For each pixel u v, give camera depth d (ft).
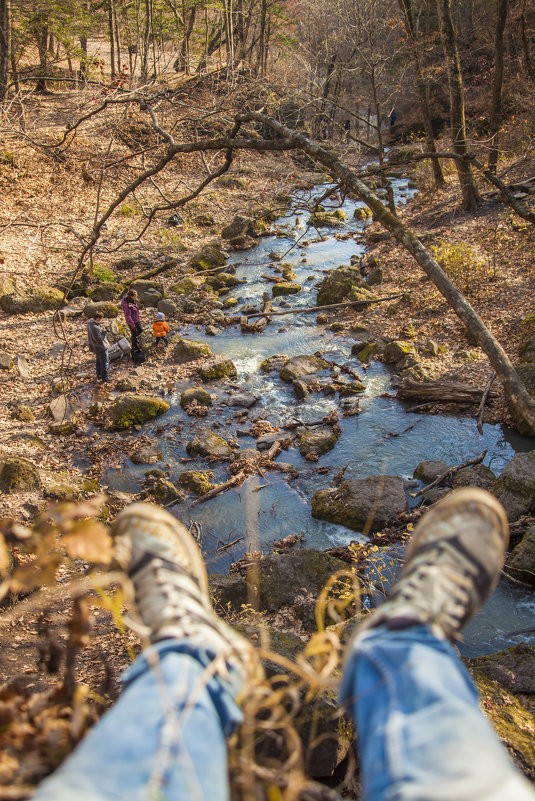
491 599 29.09
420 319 57.16
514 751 17.58
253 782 3.80
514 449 40.40
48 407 47.98
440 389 46.14
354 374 50.67
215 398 50.01
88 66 106.93
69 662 4.74
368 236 82.89
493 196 79.56
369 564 31.19
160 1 123.24
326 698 15.76
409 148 104.53
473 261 61.72
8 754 3.86
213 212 91.30
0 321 61.41
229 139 24.43
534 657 22.74
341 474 39.73
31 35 109.40
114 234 80.79
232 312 65.00
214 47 132.57
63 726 4.14
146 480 40.42
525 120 86.17
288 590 27.76
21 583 4.41
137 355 55.16
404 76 90.33
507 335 50.49
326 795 3.83
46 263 71.31
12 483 36.96
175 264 75.31
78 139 93.20
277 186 102.73
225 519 37.01
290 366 52.44
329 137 117.60
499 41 75.92
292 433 44.93
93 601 4.82
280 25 119.55
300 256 78.64
